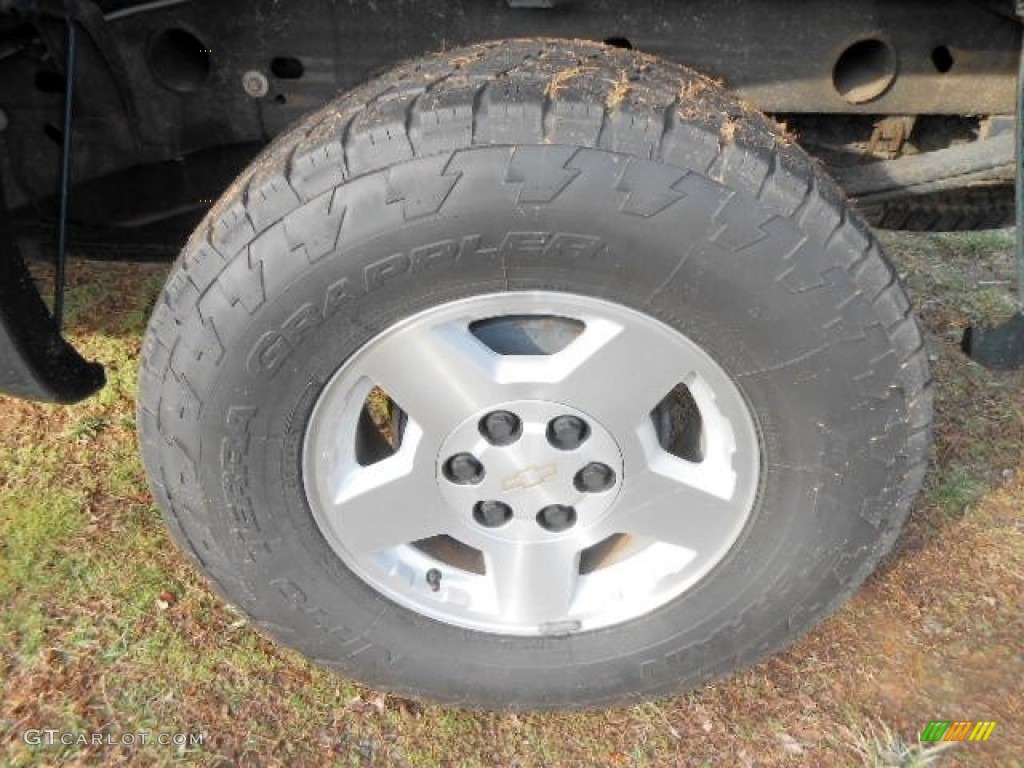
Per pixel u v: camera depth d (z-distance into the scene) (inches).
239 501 72.4
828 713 90.0
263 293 64.2
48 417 117.9
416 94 64.4
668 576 78.0
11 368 73.5
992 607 100.5
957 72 88.0
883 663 94.5
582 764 85.7
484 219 61.7
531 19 84.0
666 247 62.4
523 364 68.6
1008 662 94.8
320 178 62.6
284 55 85.2
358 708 89.0
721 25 84.7
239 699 88.9
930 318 146.0
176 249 103.9
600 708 85.7
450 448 71.5
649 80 66.6
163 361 68.2
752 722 89.2
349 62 85.6
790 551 75.0
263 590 77.1
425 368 68.1
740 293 64.1
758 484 72.8
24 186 93.5
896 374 67.7
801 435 70.1
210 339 66.2
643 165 61.2
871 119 98.4
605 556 82.0
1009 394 130.6
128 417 118.5
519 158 61.0
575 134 61.4
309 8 83.0
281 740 85.8
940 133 100.3
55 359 76.0
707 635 79.7
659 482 73.1
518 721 88.9
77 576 98.9
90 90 86.6
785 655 95.0
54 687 88.5
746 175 62.1
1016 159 82.1
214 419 68.9
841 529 74.0
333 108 69.1
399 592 78.4
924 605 100.6
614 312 66.1
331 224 62.4
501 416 70.0
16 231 99.3
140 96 87.1
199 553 76.6
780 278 63.6
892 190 94.7
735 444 71.8
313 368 67.4
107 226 100.0
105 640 93.0
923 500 113.6
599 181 60.9
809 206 62.7
